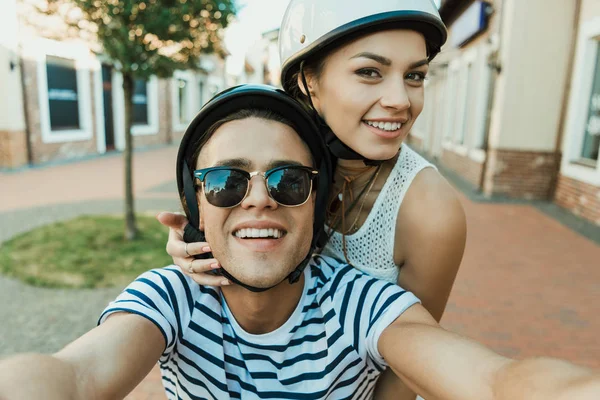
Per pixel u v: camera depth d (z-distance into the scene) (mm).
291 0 1211
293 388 1053
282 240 991
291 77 1246
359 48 1025
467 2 11312
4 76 11523
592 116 7738
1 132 11859
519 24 8367
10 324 3727
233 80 28359
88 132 14812
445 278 1204
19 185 10141
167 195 9445
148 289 1038
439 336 950
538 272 5031
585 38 7609
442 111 15172
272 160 967
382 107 1046
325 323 1084
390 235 1218
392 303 1058
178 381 1088
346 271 1168
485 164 9453
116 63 5109
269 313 1068
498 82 8891
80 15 4602
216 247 996
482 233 6520
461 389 839
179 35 4707
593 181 7180
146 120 19578
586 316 4012
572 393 656
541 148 8742
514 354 3412
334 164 1237
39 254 5332
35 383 752
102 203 8492
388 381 1260
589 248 5902
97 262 5102
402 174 1210
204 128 1029
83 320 3805
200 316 1062
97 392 833
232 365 1060
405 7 1000
